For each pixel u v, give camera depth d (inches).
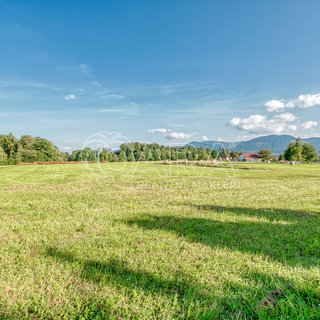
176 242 131.3
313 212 209.0
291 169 906.1
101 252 115.6
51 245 125.5
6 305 75.7
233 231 151.6
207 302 76.3
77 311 72.8
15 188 370.6
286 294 79.0
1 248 122.3
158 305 75.1
